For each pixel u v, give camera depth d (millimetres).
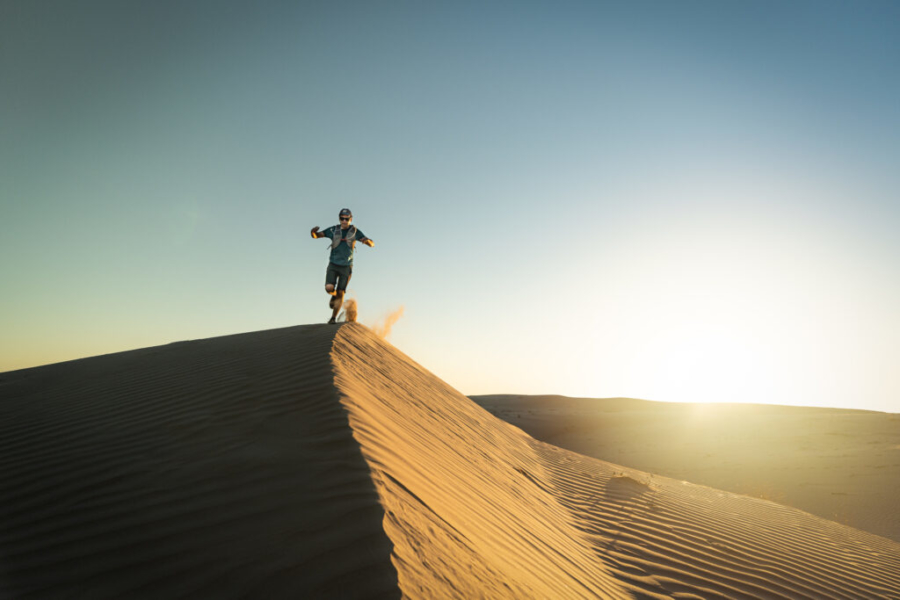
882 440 25312
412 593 2525
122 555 3205
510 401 70375
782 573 6512
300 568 2783
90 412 6852
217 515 3533
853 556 8320
